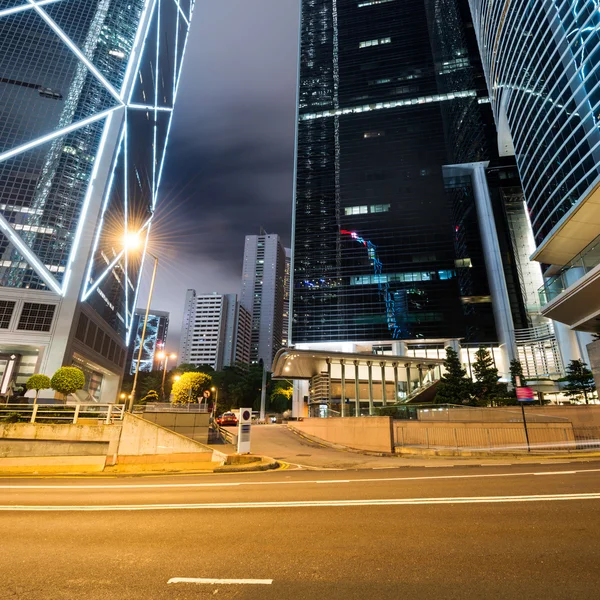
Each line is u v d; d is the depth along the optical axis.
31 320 59.91
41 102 74.62
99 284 74.25
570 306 32.47
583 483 9.33
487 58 65.50
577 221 33.72
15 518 7.22
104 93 82.50
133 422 16.34
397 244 86.12
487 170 97.56
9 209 65.06
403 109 102.19
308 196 95.38
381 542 5.33
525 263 89.50
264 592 3.92
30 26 79.81
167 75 127.62
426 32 112.06
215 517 7.00
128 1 96.62
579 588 3.79
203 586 4.12
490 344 78.31
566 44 38.88
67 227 67.69
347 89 108.31
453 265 82.38
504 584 3.92
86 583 4.28
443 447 21.20
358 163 96.44
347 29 117.94
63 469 15.37
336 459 19.05
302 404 80.56
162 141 124.56
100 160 75.94
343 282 85.06
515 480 10.03
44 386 32.22
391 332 79.06
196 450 16.33
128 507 8.01
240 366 130.00
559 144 39.78
